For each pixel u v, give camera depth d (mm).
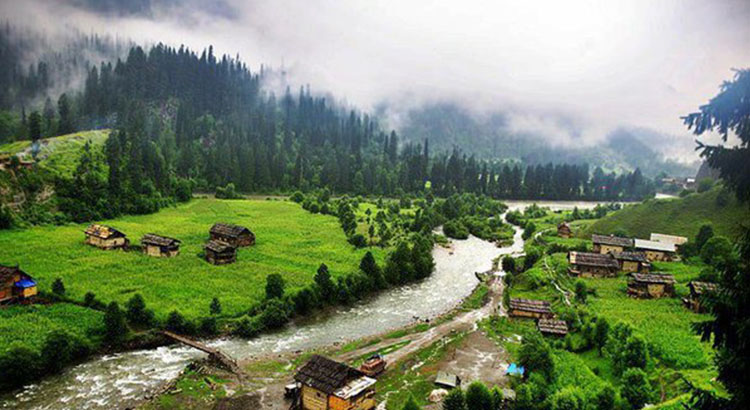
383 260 126062
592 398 55500
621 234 149250
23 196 140500
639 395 55188
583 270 120875
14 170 143875
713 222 145625
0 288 79562
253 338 81188
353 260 122875
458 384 64750
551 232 173000
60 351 66375
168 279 98500
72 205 147125
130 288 91438
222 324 82812
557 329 81562
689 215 154125
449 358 73938
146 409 57156
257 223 161625
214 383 63656
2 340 67250
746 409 21109
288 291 96500
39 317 75625
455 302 104500
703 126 23031
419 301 104625
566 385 61500
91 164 178375
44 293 84812
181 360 71375
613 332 73188
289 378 66625
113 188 163875
